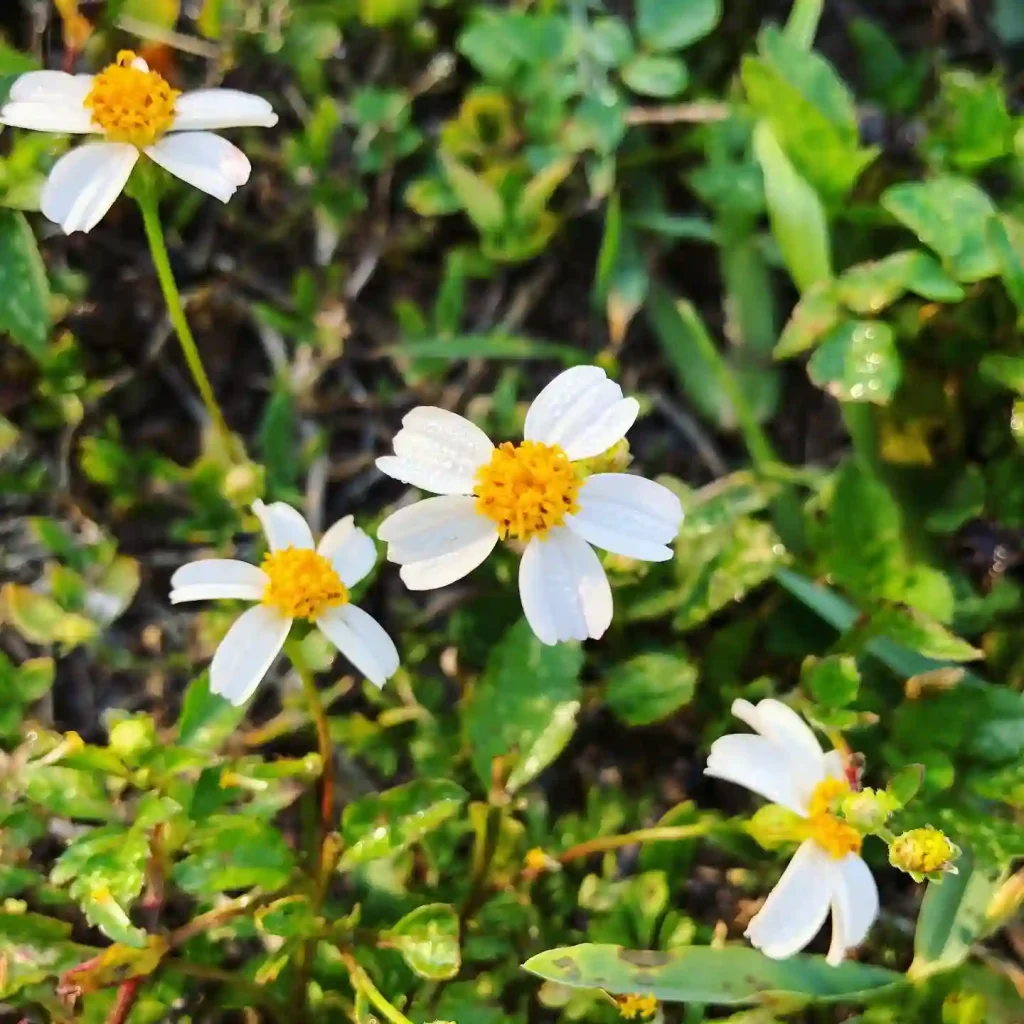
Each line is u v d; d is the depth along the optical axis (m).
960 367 0.21
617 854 0.20
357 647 0.17
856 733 0.20
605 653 0.20
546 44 0.21
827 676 0.18
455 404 0.22
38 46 0.21
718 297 0.22
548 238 0.22
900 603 0.19
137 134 0.17
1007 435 0.21
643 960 0.17
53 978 0.18
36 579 0.21
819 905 0.16
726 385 0.21
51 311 0.20
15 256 0.20
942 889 0.18
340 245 0.22
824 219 0.20
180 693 0.21
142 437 0.21
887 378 0.19
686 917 0.19
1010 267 0.19
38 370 0.21
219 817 0.17
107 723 0.19
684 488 0.20
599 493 0.16
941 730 0.19
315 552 0.17
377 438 0.22
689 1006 0.19
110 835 0.17
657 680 0.20
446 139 0.21
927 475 0.21
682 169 0.22
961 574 0.21
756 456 0.21
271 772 0.17
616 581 0.19
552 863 0.18
